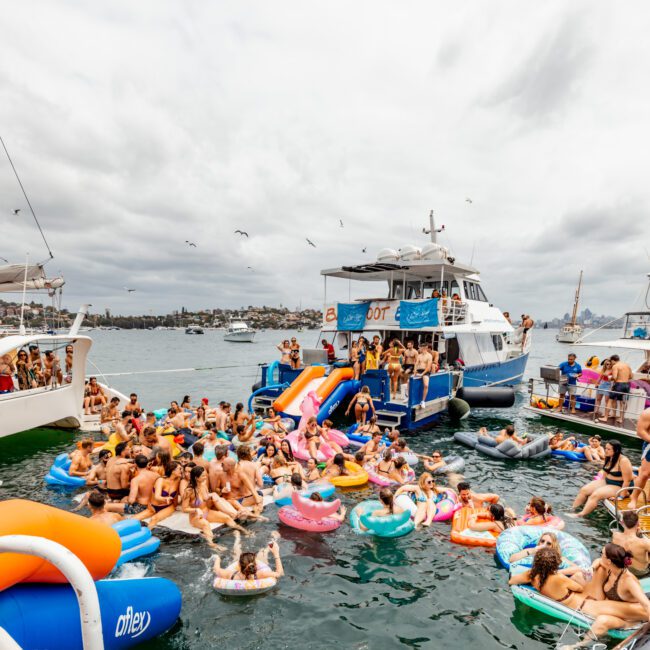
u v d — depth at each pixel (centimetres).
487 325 2203
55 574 421
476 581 692
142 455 883
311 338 11994
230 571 674
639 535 746
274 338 11912
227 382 3023
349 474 1123
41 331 1662
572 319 7056
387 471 1131
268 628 574
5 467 1174
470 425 1717
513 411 2000
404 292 2050
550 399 1886
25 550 352
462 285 2061
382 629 577
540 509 874
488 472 1193
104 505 775
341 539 820
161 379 3172
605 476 947
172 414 1473
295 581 683
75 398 1557
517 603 637
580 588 618
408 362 1698
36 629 396
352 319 2036
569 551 723
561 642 557
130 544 733
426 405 1634
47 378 1517
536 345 9888
